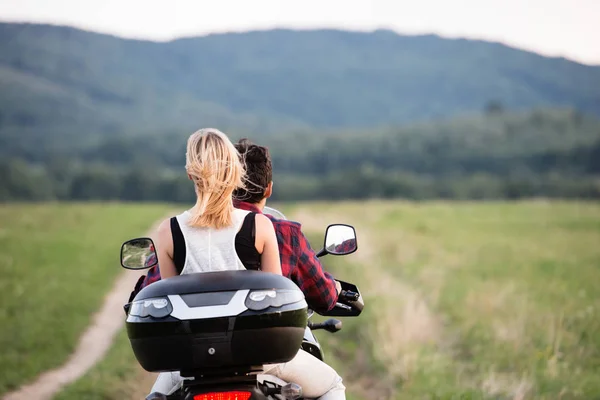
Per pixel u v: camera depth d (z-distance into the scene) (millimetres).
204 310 6773
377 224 73438
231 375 7062
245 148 8633
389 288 32156
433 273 38688
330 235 9172
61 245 56281
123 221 81500
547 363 18109
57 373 23016
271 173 8758
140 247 8734
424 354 19906
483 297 28141
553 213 88062
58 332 28094
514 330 21547
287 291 7008
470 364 19344
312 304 8500
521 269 40000
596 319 23438
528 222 75750
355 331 23828
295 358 7812
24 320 30031
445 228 70688
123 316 32375
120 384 19500
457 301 29203
